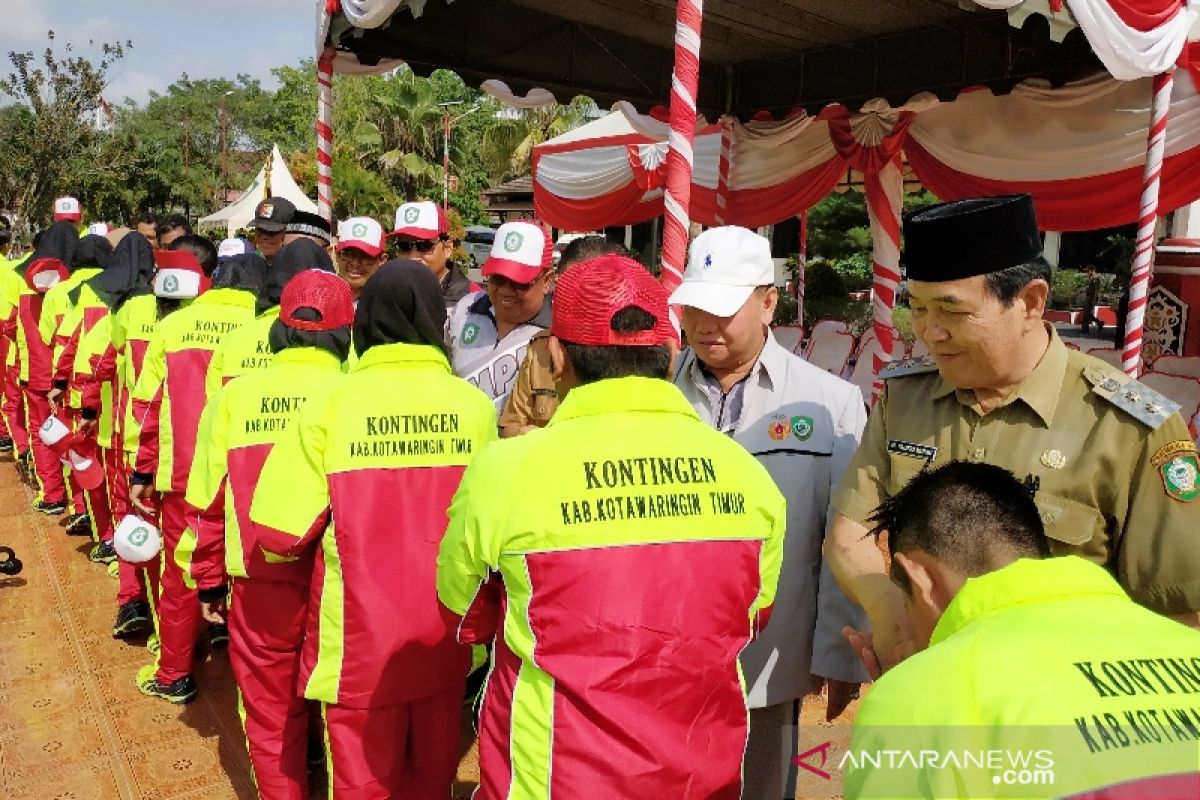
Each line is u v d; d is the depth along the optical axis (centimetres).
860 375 872
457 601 198
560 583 175
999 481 143
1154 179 540
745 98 884
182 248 497
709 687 180
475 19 667
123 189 3297
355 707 253
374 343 268
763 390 264
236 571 286
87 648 459
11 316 771
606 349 190
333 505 249
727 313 243
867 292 1841
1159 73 529
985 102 788
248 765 359
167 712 400
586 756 169
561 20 711
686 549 180
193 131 5859
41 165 2461
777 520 198
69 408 603
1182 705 107
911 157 877
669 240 382
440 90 4403
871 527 210
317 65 610
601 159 1201
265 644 288
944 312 183
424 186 3525
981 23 676
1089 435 186
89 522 641
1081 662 112
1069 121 733
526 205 2516
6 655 449
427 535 257
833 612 250
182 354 393
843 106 821
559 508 176
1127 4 475
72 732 380
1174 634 118
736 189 977
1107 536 187
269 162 2105
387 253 482
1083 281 1933
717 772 182
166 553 397
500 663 188
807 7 655
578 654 173
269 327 367
